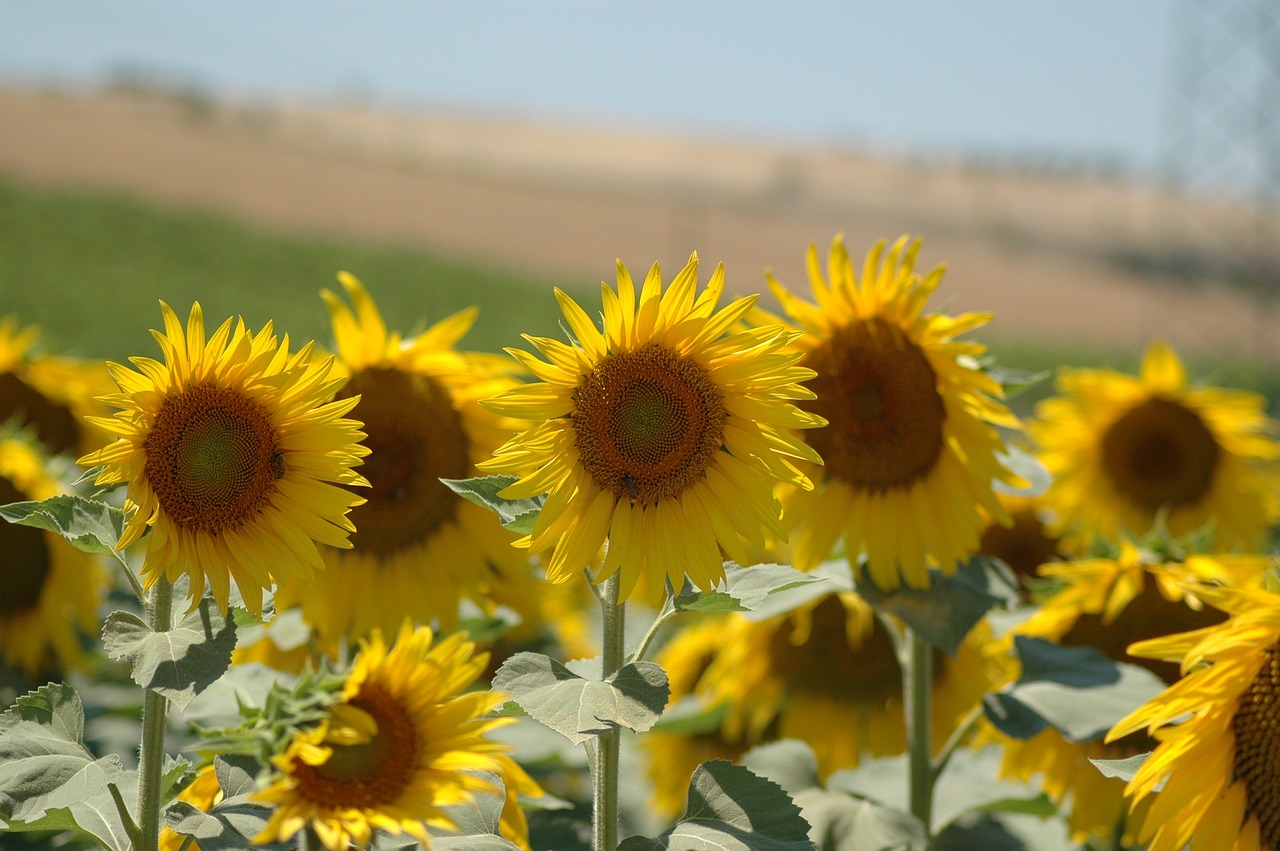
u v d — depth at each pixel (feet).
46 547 13.38
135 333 100.83
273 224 188.03
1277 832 8.16
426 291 150.61
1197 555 11.41
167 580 7.50
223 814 7.33
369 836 6.52
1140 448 17.56
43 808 7.10
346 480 7.92
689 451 8.35
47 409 16.11
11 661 13.35
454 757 7.00
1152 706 8.20
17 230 148.97
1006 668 12.94
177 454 7.54
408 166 296.92
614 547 8.20
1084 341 153.48
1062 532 16.52
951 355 10.68
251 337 7.73
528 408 8.13
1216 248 168.45
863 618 13.44
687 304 8.28
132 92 409.28
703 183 407.23
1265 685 8.09
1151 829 8.33
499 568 12.29
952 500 10.74
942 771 11.16
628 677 7.59
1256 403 17.35
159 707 7.46
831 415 10.77
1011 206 353.31
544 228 224.12
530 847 10.62
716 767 8.33
